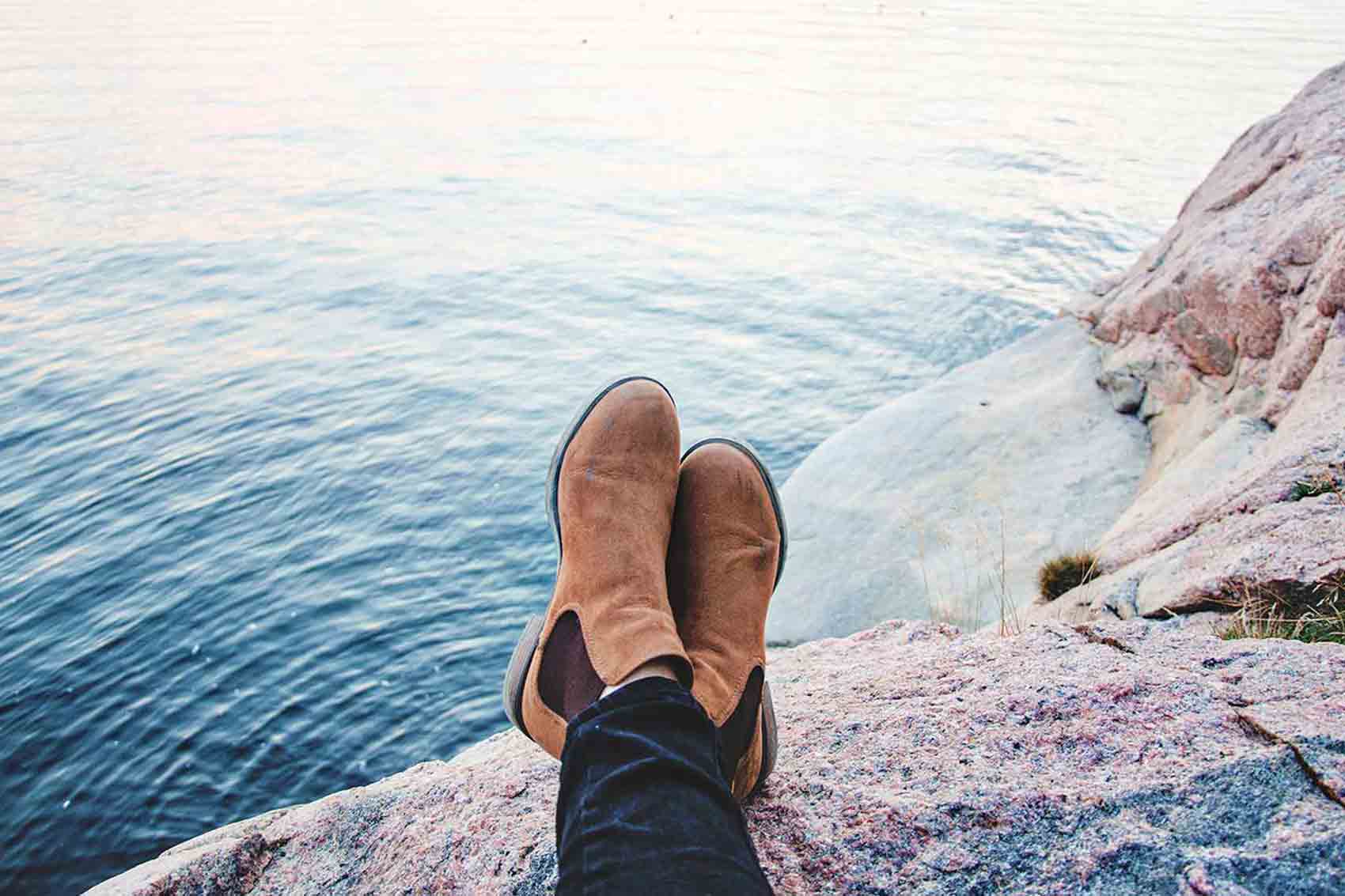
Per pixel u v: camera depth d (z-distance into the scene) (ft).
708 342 99.91
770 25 572.51
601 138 248.11
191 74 355.97
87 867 35.19
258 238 144.15
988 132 244.01
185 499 61.36
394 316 107.86
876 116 274.98
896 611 29.66
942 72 376.89
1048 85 338.13
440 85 343.87
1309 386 17.51
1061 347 39.91
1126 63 398.83
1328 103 31.19
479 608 49.78
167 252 133.90
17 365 86.94
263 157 214.07
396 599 50.31
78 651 46.01
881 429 38.78
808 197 176.55
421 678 44.73
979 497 32.81
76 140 224.94
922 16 631.56
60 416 75.31
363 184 190.90
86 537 56.34
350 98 309.01
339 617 48.88
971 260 129.29
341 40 486.79
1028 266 126.11
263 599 50.34
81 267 124.77
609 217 164.45
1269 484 12.81
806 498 36.37
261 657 45.88
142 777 39.01
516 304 112.68
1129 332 34.19
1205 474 19.25
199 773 39.37
